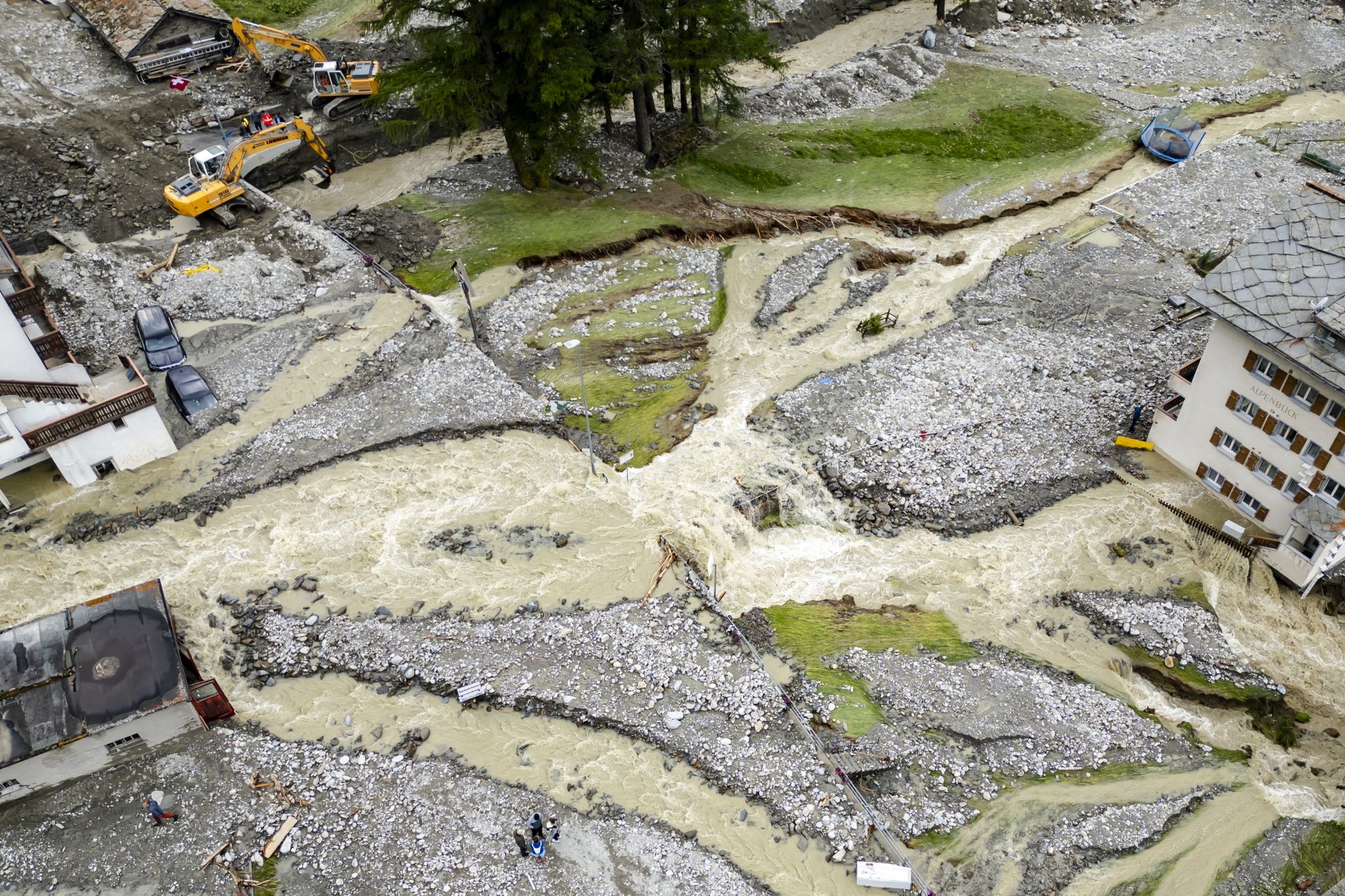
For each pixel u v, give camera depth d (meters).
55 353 42.59
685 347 49.16
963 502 41.41
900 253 56.25
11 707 30.38
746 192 60.41
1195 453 41.28
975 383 46.62
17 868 28.98
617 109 67.25
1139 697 34.88
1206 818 31.31
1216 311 36.78
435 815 30.39
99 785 30.98
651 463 42.84
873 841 29.95
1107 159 64.56
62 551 38.44
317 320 48.75
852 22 80.00
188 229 53.16
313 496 40.78
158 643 32.31
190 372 45.00
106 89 60.25
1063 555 39.31
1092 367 47.16
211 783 31.05
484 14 49.53
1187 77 73.69
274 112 60.56
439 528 39.75
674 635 35.53
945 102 70.62
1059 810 31.22
